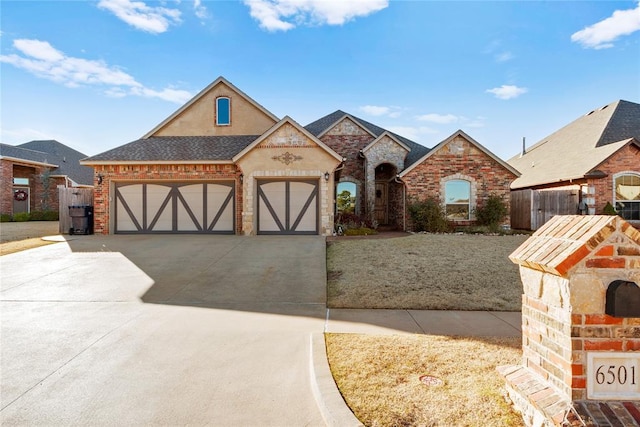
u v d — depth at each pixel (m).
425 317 5.83
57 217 26.09
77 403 3.32
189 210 15.27
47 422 3.04
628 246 2.52
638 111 20.20
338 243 12.10
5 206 24.41
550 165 20.70
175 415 3.14
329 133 21.30
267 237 13.76
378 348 4.39
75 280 7.95
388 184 21.14
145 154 15.55
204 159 14.84
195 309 6.18
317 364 3.91
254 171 14.46
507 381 3.12
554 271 2.63
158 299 6.73
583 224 2.79
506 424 2.81
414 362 3.96
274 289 7.41
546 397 2.66
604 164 16.23
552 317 2.78
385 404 3.11
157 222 15.34
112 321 5.54
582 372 2.53
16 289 7.28
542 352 2.90
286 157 14.43
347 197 21.14
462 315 5.94
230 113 18.22
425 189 16.58
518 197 18.30
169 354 4.38
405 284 7.60
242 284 7.73
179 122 18.27
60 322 5.49
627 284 2.44
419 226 16.33
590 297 2.54
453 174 16.53
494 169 16.52
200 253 10.67
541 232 3.22
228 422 3.04
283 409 3.24
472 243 11.94
